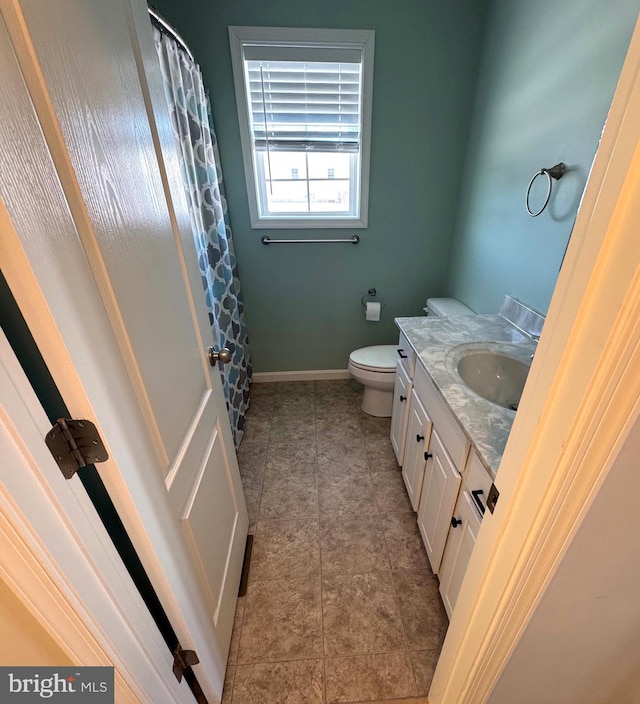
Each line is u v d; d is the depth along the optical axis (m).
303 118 2.06
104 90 0.57
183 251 0.91
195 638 0.87
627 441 0.41
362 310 2.60
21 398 0.43
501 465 0.58
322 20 1.81
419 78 1.95
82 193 0.50
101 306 0.53
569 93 1.24
